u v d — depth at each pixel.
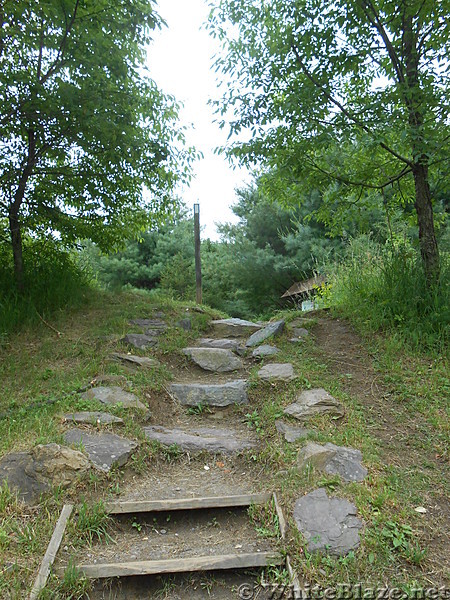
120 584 2.49
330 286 8.04
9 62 5.91
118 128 5.79
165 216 7.97
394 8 5.17
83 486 3.09
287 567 2.52
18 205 6.21
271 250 17.28
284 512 2.90
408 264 5.78
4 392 4.39
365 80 6.20
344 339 5.56
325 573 2.42
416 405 4.11
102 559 2.62
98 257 19.27
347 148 5.96
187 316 6.92
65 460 3.17
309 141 5.63
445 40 5.14
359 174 6.12
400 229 8.28
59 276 7.00
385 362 4.79
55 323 6.07
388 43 5.44
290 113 5.56
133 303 7.27
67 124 5.80
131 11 5.71
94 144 6.06
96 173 6.39
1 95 5.51
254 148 5.93
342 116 5.22
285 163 6.01
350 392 4.43
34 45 5.88
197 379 5.21
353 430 3.75
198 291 9.02
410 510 2.87
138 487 3.28
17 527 2.67
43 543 2.60
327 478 3.12
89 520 2.82
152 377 4.90
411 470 3.29
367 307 5.84
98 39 5.88
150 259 21.02
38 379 4.64
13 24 5.55
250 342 5.99
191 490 3.28
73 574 2.40
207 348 5.76
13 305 6.02
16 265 6.43
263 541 2.75
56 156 6.24
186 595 2.48
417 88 4.89
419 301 5.37
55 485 3.01
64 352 5.23
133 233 7.78
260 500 3.07
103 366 4.93
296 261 15.73
